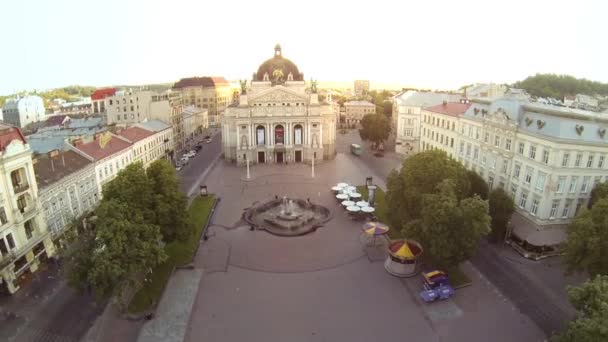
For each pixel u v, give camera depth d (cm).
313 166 11156
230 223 7375
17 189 5159
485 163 7338
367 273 5519
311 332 4259
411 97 13388
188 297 4928
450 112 9469
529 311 4619
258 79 14288
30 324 4428
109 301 4816
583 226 4538
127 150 9181
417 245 5612
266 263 5809
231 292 5047
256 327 4350
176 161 12512
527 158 6056
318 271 5575
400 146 13575
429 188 5872
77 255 4178
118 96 12812
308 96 12044
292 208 7988
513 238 6250
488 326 4356
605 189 5512
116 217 4294
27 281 5278
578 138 5472
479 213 4747
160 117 12938
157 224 5184
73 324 4444
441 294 4822
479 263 5706
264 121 11944
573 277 5300
